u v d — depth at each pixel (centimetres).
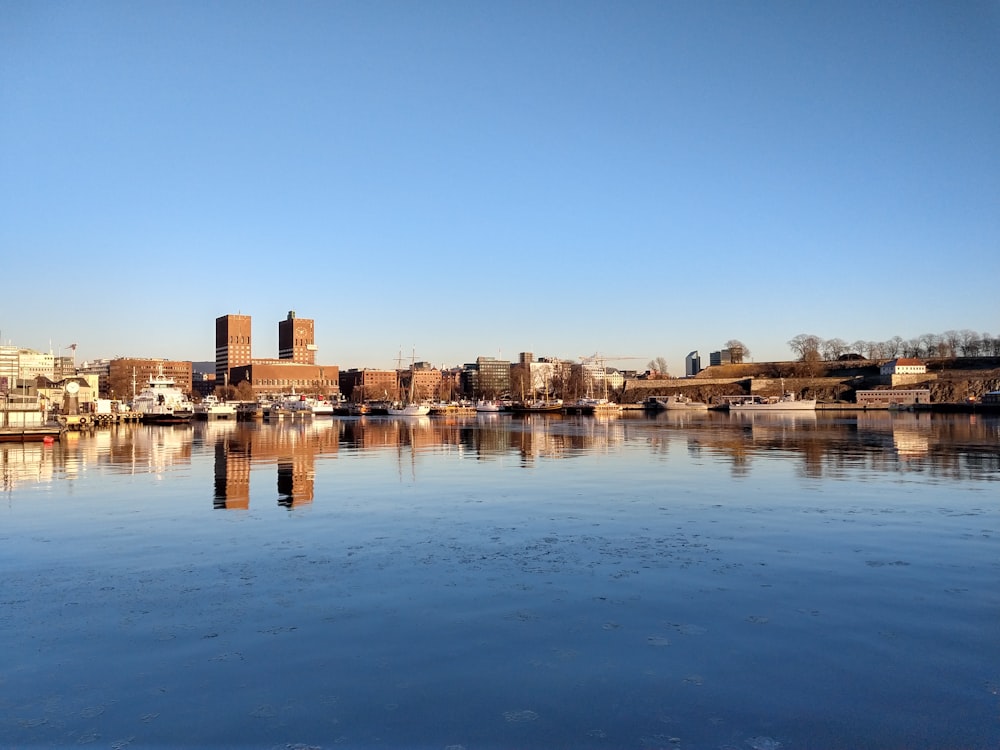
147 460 5741
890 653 1432
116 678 1349
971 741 1108
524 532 2603
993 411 18888
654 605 1736
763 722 1168
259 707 1233
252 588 1903
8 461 5700
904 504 3170
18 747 1112
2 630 1602
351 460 5622
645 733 1138
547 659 1416
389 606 1745
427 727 1162
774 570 2045
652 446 6950
